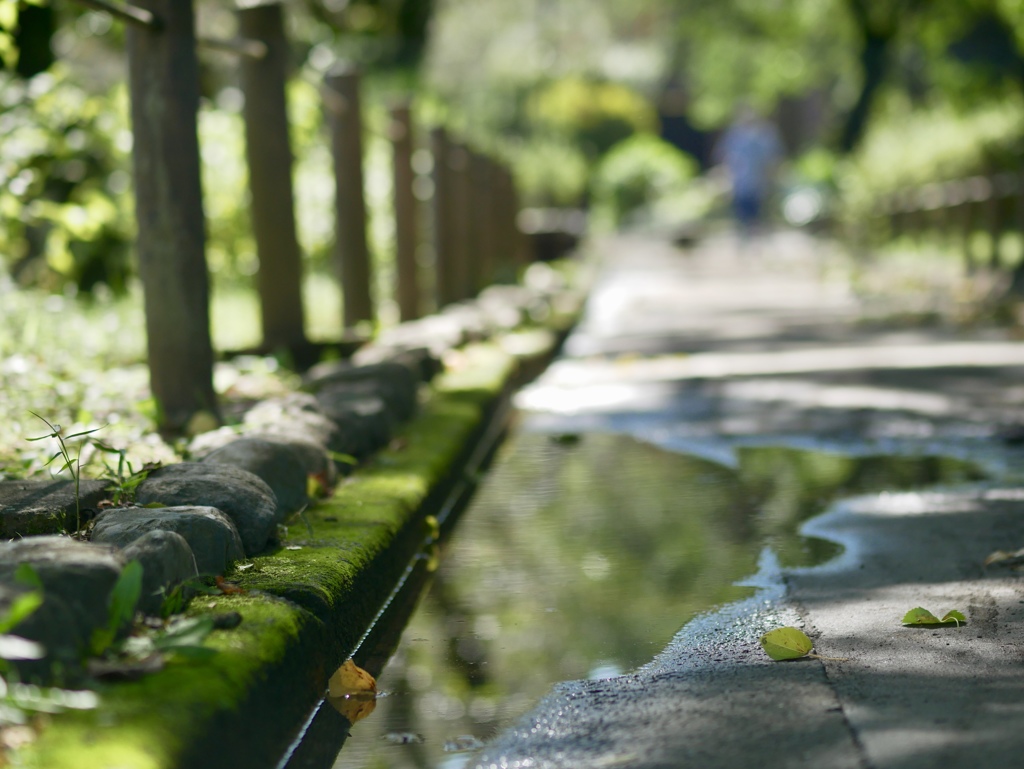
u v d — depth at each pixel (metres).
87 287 8.88
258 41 6.73
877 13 28.47
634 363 9.50
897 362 8.81
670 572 3.96
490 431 6.79
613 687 2.95
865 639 3.17
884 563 3.93
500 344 9.68
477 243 14.41
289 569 3.31
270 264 6.94
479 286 13.82
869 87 29.72
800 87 40.91
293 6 15.12
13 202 7.24
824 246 26.55
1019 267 14.76
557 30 54.81
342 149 8.20
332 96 8.13
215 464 3.71
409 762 2.59
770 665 3.02
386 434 5.33
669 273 21.22
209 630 2.66
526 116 48.47
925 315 11.91
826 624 3.32
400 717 2.84
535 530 4.62
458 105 44.16
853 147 30.22
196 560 3.14
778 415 6.86
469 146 13.15
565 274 19.16
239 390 5.77
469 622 3.54
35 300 6.71
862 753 2.45
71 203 8.35
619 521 4.68
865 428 6.37
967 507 4.64
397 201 9.59
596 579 3.92
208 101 10.80
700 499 5.00
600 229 43.84
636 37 61.19
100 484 3.58
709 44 41.28
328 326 9.38
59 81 8.11
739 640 3.24
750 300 15.20
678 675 3.00
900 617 3.35
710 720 2.67
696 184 48.69
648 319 13.25
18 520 3.25
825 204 33.34
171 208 5.03
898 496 4.88
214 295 11.08
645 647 3.25
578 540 4.44
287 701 2.72
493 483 5.49
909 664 2.96
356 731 2.76
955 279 15.07
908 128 24.78
